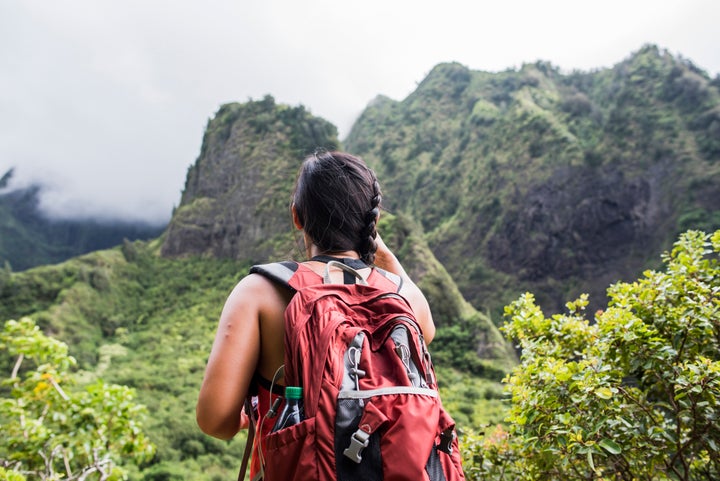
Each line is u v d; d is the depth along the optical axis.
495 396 43.59
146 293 89.88
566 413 2.07
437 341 55.97
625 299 2.50
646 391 2.40
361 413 0.84
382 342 0.94
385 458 0.82
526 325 2.88
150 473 37.25
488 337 55.88
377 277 1.12
